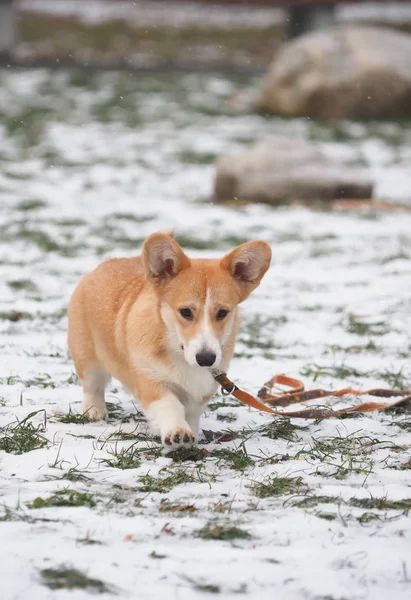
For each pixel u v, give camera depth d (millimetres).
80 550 6117
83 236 20234
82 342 9594
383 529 6770
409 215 23062
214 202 24531
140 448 8617
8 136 32500
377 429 9695
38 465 7980
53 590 5523
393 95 35812
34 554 6004
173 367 8500
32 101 37906
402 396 10953
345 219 22234
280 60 37562
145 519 6758
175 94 40656
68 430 9148
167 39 54969
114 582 5660
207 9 60406
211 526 6637
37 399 10281
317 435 9461
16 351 12445
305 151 25094
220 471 8133
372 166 29219
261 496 7461
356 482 7914
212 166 29188
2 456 8188
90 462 8109
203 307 8211
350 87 35656
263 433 9469
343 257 18875
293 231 21109
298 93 36375
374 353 13133
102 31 55156
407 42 37281
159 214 22812
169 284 8383
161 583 5695
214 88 42312
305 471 8141
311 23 45312
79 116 36031
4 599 5371
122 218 22344
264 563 6051
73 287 16266
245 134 33688
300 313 15164
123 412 10156
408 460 8594
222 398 10852
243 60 51844
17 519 6668
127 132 33812
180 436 8164
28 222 21281
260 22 58719
